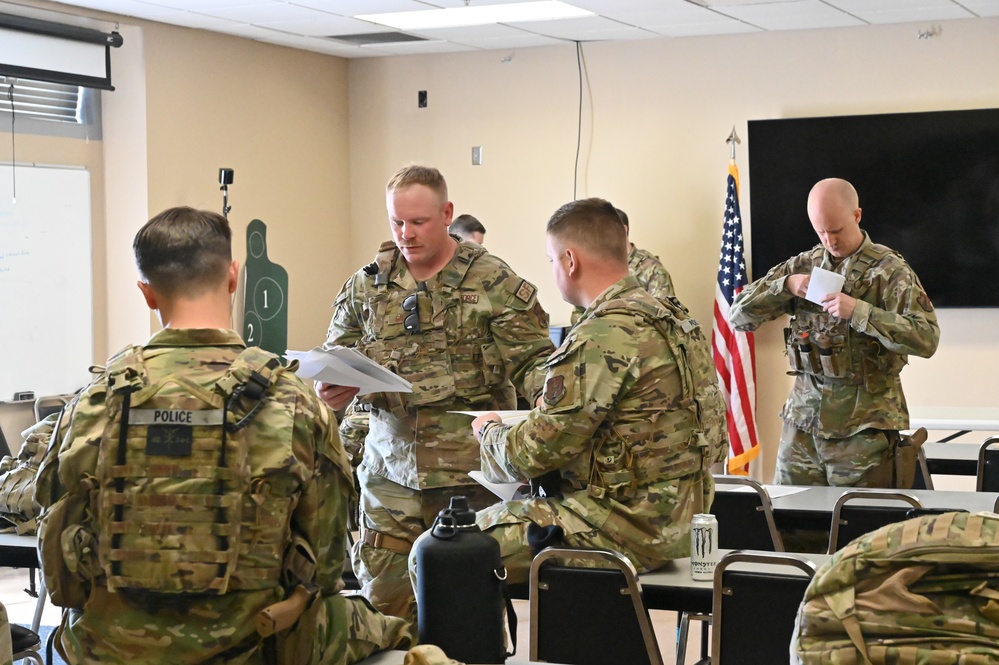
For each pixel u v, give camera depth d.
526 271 8.04
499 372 3.28
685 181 7.48
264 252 7.79
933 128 6.79
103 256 7.06
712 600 2.54
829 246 4.35
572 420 2.60
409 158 8.38
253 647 1.94
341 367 2.91
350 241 8.60
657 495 2.68
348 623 2.06
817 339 4.36
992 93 6.68
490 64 8.05
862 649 1.62
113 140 7.03
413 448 3.24
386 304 3.31
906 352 4.13
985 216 6.73
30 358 6.62
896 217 6.91
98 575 1.92
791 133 7.11
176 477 1.88
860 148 6.96
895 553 1.63
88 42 6.68
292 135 8.05
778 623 2.41
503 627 2.19
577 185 7.82
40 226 6.68
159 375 1.93
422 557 2.16
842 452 4.34
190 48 7.23
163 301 2.03
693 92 7.43
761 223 7.23
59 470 1.93
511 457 2.67
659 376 2.69
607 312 2.70
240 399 1.91
